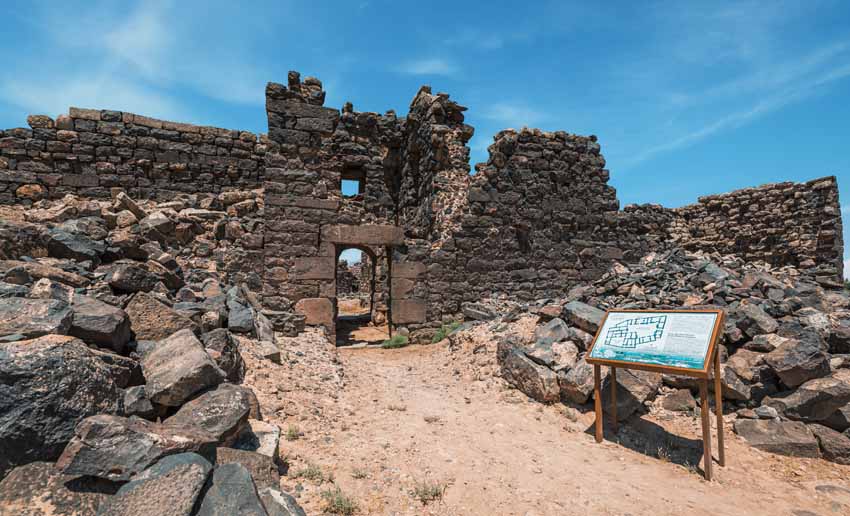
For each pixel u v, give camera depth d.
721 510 4.06
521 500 4.19
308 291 12.09
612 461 5.09
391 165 17.56
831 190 16.23
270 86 12.23
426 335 13.02
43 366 3.12
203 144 13.90
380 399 7.23
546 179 14.94
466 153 14.38
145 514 2.54
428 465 4.83
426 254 13.40
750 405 5.86
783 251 17.34
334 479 4.16
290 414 5.59
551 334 7.88
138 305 5.50
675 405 6.09
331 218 12.50
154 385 3.94
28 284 5.54
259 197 13.48
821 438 5.12
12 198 11.80
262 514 2.74
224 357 5.64
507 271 14.20
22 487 2.73
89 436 2.86
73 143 12.53
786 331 6.41
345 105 17.08
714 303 7.83
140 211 11.30
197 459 2.93
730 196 19.17
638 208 17.67
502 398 7.17
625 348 5.43
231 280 11.48
